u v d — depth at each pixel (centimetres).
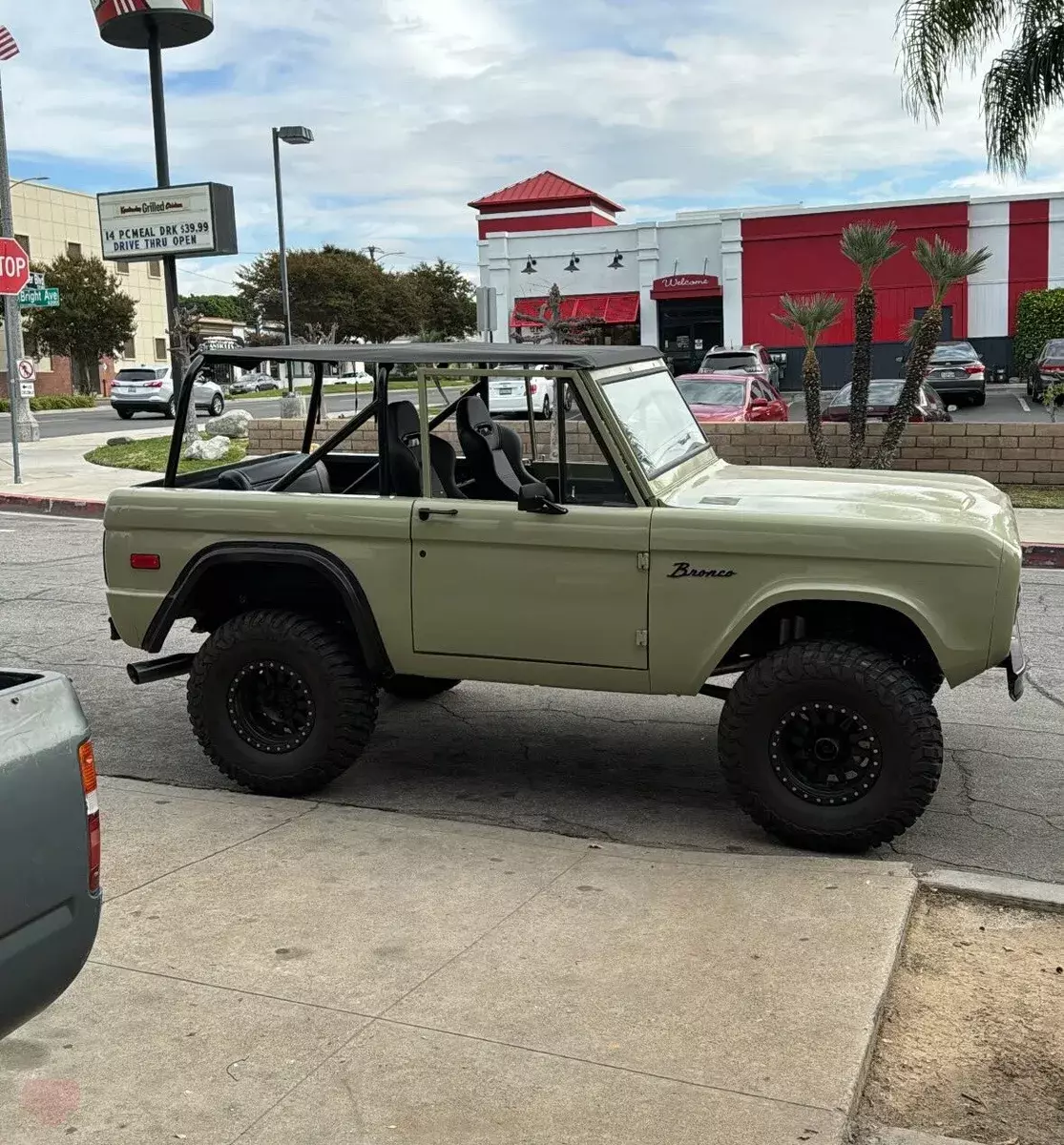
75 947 282
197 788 589
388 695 750
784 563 486
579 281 4103
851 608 504
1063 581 1123
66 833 278
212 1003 362
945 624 474
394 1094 314
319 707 545
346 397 2789
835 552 480
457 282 7431
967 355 2961
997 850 511
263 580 585
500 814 557
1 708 268
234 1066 328
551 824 545
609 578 506
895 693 473
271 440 1933
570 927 411
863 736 481
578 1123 301
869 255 1477
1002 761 625
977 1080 329
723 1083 317
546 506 504
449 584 529
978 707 721
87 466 2161
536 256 4131
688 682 507
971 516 492
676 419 592
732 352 2914
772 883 449
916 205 3678
